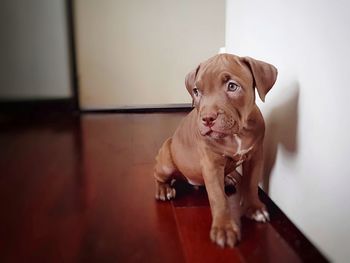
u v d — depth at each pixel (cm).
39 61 274
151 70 283
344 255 75
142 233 97
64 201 119
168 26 276
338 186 76
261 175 110
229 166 100
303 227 91
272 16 104
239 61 90
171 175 117
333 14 75
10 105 277
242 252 86
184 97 285
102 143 190
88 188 129
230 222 92
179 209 110
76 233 98
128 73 282
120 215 107
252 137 95
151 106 285
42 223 104
